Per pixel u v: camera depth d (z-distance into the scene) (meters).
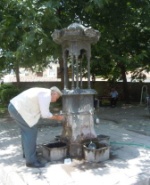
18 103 4.14
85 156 4.46
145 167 4.14
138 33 11.74
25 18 6.97
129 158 4.58
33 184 3.59
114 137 6.15
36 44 7.27
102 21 9.04
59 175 3.87
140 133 6.82
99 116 9.88
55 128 7.39
